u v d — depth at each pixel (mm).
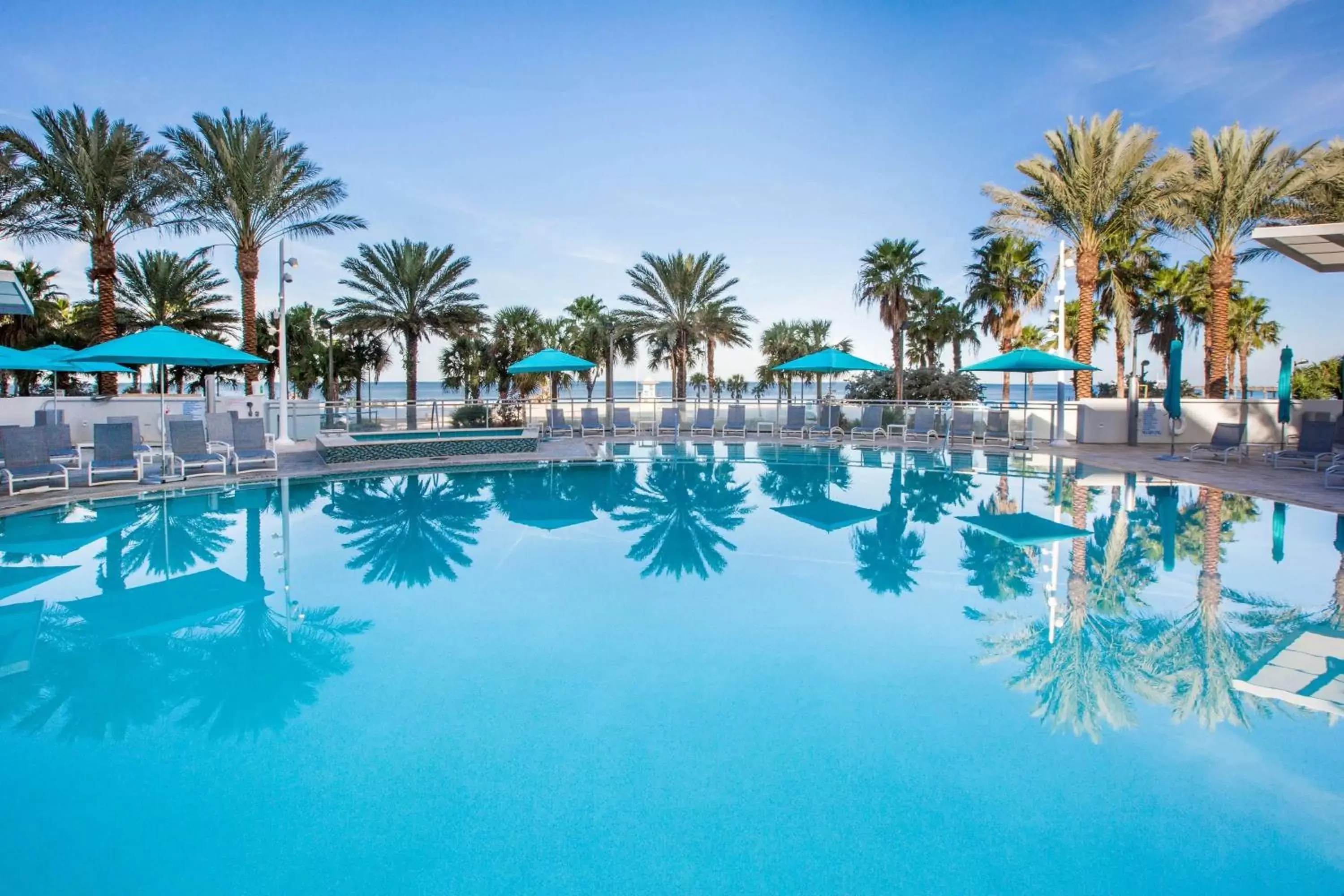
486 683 3969
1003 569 6402
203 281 30375
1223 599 5484
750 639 4656
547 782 2963
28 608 5258
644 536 7867
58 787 2918
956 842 2557
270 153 18984
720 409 21391
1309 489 10133
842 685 3916
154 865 2438
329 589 5785
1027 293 28312
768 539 7680
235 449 12250
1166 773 3002
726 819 2707
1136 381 17078
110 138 17688
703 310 28938
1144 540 7473
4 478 9680
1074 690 3836
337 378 39906
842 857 2475
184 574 6199
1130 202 18812
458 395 47719
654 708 3648
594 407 21031
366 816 2727
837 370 18203
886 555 6941
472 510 9406
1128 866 2418
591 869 2420
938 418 18391
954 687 3896
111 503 9453
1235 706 3664
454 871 2410
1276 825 2648
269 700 3744
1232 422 16266
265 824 2672
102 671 4137
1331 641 4570
